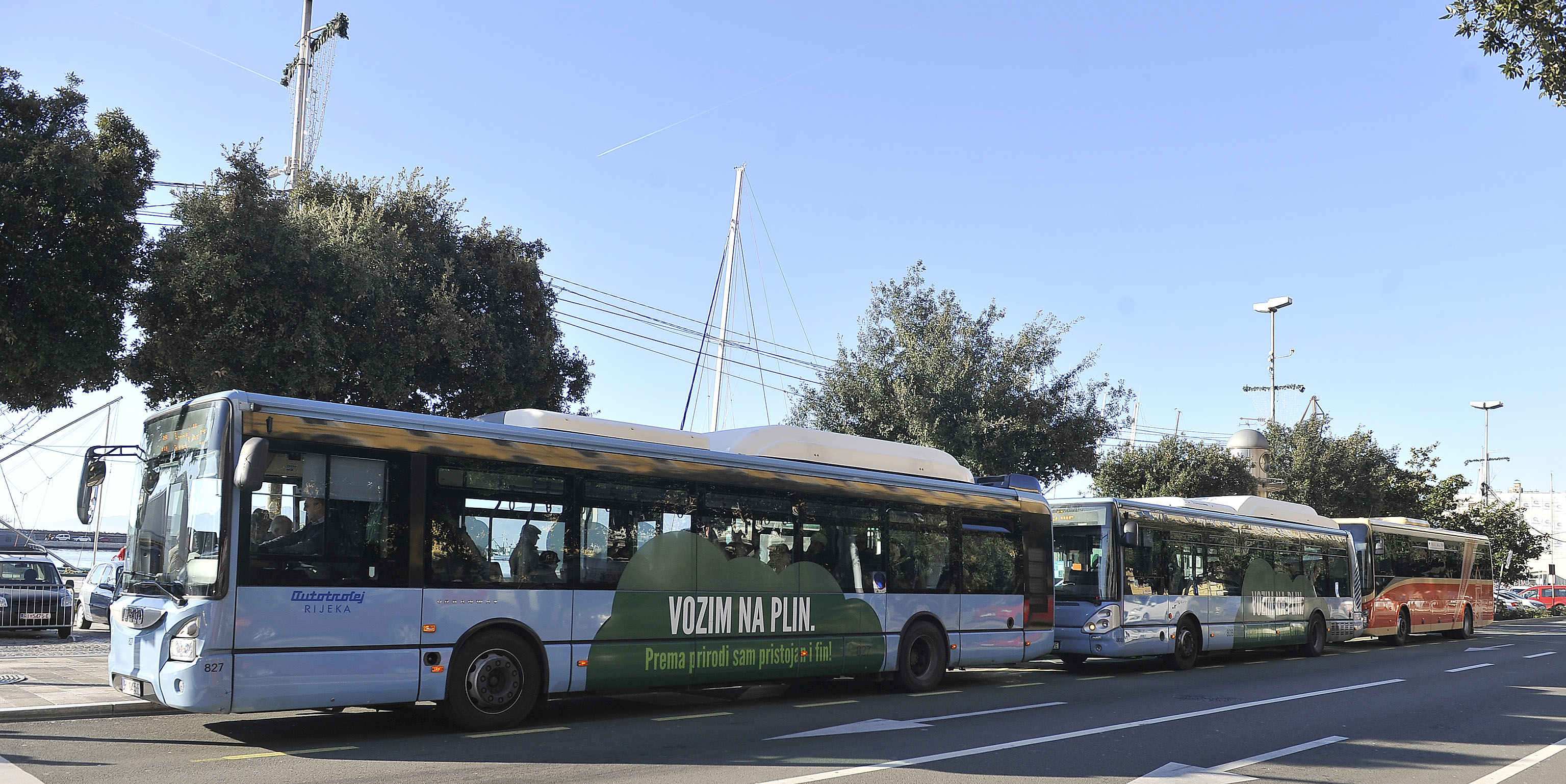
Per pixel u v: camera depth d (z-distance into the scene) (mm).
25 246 14914
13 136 15102
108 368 15812
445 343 18938
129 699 11758
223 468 9312
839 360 27375
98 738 9953
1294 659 23047
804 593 13766
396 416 10516
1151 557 19703
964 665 15836
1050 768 9086
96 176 15328
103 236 15711
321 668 9555
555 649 11234
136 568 10188
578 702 13586
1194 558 20781
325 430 9906
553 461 11523
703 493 12875
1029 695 14789
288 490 9609
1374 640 31016
